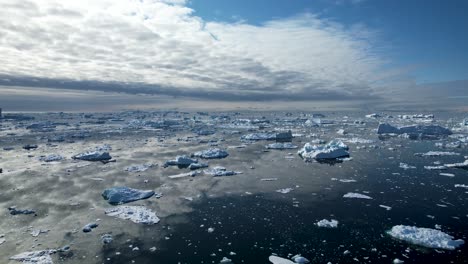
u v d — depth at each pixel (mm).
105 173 51094
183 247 25438
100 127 143125
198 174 49969
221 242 26188
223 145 83875
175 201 36625
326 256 23656
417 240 25266
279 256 23828
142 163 59469
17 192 40781
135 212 32781
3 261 23312
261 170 52469
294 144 84375
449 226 28625
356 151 69562
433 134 99750
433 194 37844
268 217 31422
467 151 67938
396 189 40094
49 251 24719
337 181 44438
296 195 38312
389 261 22812
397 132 103750
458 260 22828
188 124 162625
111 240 26547
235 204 35344
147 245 25781
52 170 53281
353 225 29125
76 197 38406
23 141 92688
